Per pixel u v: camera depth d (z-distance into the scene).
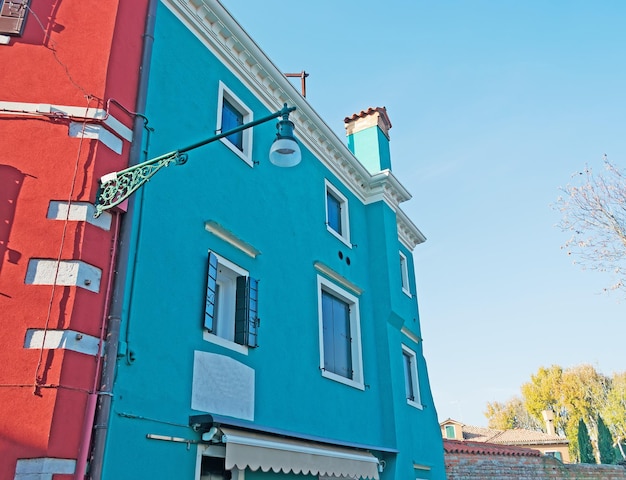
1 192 6.25
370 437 12.18
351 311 13.29
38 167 6.48
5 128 6.59
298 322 10.81
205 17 10.18
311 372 10.78
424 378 16.16
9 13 7.20
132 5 8.10
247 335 9.00
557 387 53.53
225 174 9.73
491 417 66.69
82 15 7.54
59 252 6.13
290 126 6.71
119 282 6.56
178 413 7.30
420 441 14.50
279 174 11.55
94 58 7.32
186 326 7.86
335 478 10.84
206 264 8.61
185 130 8.98
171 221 8.13
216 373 8.17
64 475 5.38
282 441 8.75
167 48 9.09
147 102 8.30
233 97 10.63
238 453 7.49
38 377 5.57
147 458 6.64
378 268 14.62
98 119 6.90
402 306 14.98
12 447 5.26
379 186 15.52
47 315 5.84
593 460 40.31
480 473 18.02
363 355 13.09
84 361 5.91
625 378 51.38
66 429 5.52
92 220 6.46
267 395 9.27
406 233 17.66
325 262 12.50
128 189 6.47
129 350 6.77
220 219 9.27
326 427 10.70
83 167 6.63
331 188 13.83
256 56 11.24
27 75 6.93
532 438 39.94
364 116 17.48
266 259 10.29
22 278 5.93
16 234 6.11
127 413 6.52
